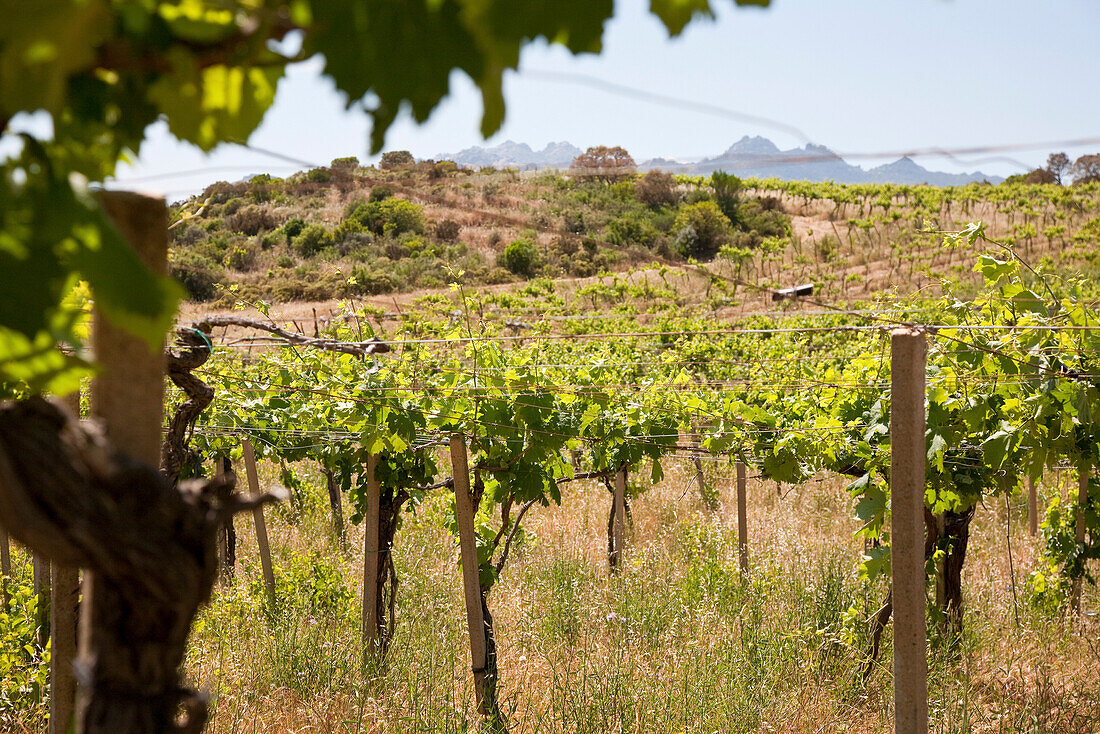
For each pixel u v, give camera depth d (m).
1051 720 5.03
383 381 5.16
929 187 57.78
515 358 7.08
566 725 4.75
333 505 9.91
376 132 0.73
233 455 7.91
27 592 4.95
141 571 1.21
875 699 5.35
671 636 5.99
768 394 7.18
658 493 11.76
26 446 1.13
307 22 0.71
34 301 0.87
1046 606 6.78
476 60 0.69
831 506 10.93
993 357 4.62
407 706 4.93
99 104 0.86
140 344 1.32
